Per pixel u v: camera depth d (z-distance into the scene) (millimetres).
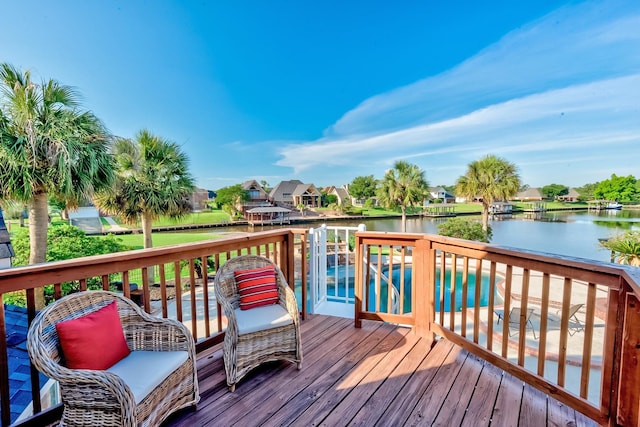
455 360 2250
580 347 4902
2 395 1463
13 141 5574
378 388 1924
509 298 1958
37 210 6105
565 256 1658
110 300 1684
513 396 1830
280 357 2119
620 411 1406
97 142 6559
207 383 1983
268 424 1616
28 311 1522
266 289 2328
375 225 31219
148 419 1390
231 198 36844
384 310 7223
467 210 42062
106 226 25375
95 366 1401
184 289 8859
